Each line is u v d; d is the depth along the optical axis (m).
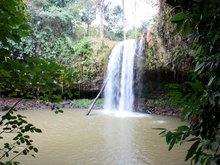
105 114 8.95
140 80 9.94
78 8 13.10
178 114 8.81
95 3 14.26
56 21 11.69
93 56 11.12
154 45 9.15
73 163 4.11
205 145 1.04
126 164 4.05
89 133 6.10
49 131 6.26
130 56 10.18
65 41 11.38
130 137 5.73
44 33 11.14
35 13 11.07
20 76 1.34
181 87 1.03
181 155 4.45
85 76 10.95
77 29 12.73
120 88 10.43
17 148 4.73
